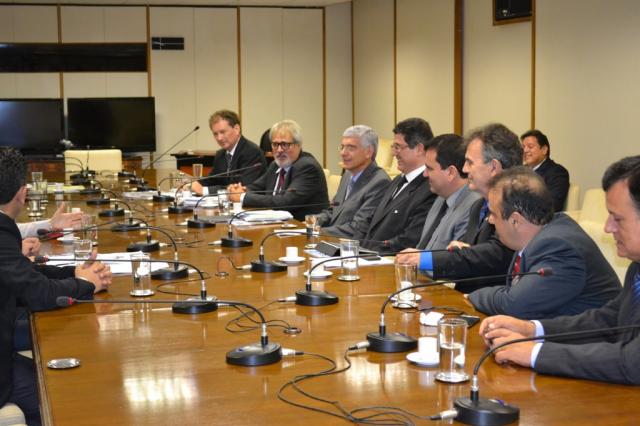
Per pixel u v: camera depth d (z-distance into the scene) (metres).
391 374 1.96
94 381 1.94
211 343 2.25
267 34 12.63
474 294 2.68
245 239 3.91
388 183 4.81
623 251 2.02
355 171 4.96
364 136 4.89
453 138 3.62
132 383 1.92
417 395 1.80
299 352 2.13
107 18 12.03
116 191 6.90
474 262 3.09
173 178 6.87
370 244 4.24
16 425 2.52
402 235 4.06
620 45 7.07
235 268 3.33
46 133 11.63
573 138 7.77
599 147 7.41
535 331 2.22
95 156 9.28
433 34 10.34
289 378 1.94
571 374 1.91
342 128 13.02
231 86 12.58
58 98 11.82
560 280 2.46
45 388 1.90
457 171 3.57
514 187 2.58
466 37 9.71
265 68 12.66
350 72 12.92
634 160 2.01
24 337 3.33
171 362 2.08
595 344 1.96
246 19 12.53
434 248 3.64
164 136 12.42
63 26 11.88
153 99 11.95
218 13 12.42
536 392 1.82
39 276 2.67
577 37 7.63
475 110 9.58
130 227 4.43
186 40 12.35
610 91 7.23
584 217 5.19
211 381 1.92
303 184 5.76
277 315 2.55
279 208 5.45
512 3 8.63
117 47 12.11
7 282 2.60
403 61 11.20
